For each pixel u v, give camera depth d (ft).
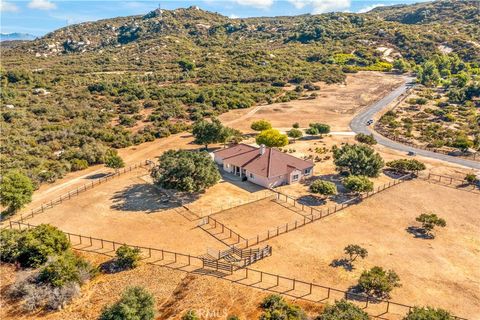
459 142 212.64
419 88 386.32
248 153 177.17
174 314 88.38
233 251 113.91
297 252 114.01
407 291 96.22
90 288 98.63
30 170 178.09
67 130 243.19
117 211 142.61
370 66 488.85
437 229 127.34
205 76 405.59
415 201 148.77
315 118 288.71
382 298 93.50
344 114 300.20
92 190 163.43
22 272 101.86
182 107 311.47
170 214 138.92
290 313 84.84
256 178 164.86
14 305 92.32
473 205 145.48
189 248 116.88
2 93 308.40
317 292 95.96
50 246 108.58
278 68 442.91
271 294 94.48
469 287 97.91
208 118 288.92
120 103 316.40
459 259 110.22
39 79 372.79
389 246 116.98
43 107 287.69
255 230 127.03
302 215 136.98
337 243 118.83
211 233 125.49
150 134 245.65
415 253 113.19
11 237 111.14
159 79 395.96
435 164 191.72
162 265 108.06
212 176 149.59
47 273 98.27
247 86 372.17
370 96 357.82
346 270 104.99
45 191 165.99
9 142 215.92
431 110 298.97
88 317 88.38
